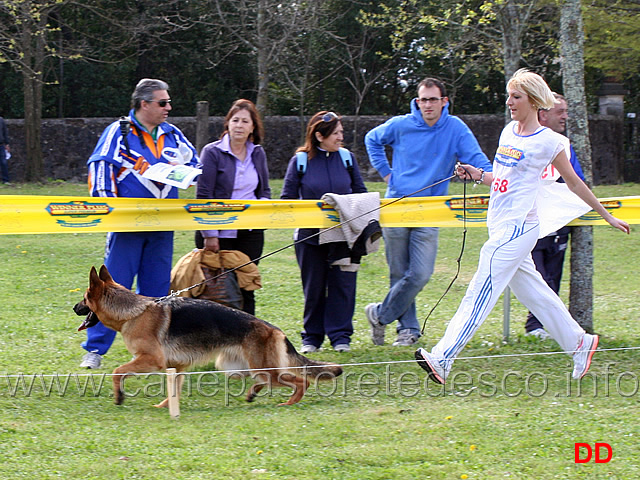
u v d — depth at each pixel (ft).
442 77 128.36
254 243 30.63
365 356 30.35
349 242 29.71
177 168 26.96
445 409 23.59
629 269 50.70
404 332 32.91
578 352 25.99
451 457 19.65
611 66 91.15
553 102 23.86
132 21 115.75
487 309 24.68
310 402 24.95
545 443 20.49
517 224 24.27
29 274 46.78
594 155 104.53
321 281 31.12
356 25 122.62
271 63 91.35
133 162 27.40
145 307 24.57
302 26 94.02
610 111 109.19
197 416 23.35
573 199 30.53
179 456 19.62
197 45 127.34
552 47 88.84
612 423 22.02
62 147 100.89
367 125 105.70
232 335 24.81
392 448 20.20
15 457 19.31
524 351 30.68
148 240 28.22
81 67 122.83
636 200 31.37
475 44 99.55
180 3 123.65
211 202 28.50
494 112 133.18
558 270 33.17
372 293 43.88
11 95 121.08
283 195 30.96
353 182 31.55
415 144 31.27
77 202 27.04
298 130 104.73
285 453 19.93
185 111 131.44
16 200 26.89
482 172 28.68
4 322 35.19
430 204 30.96
